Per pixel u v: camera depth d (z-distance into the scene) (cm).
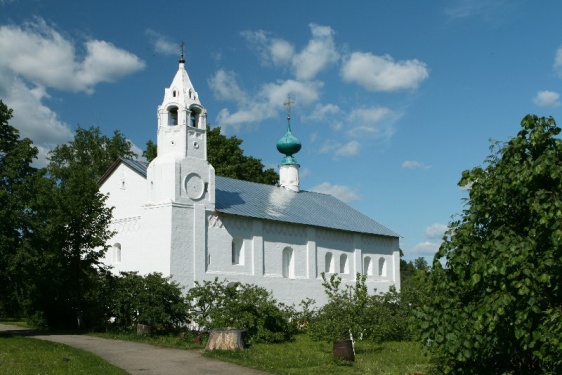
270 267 4762
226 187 5134
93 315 3656
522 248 1461
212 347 2705
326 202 6103
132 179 4447
